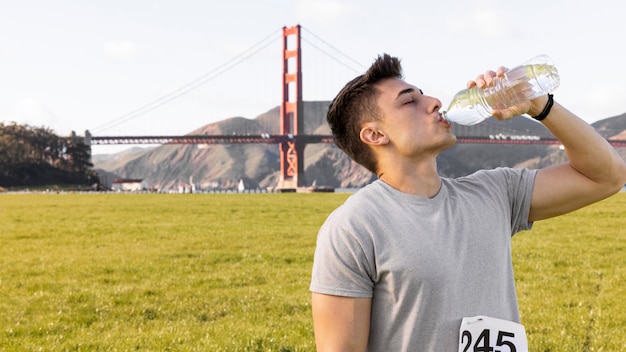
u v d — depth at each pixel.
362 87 2.76
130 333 8.43
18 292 11.65
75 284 12.39
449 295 2.51
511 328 2.54
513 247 16.55
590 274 12.37
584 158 2.78
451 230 2.58
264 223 26.34
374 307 2.62
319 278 2.65
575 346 7.38
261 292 11.13
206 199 51.50
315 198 51.66
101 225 26.00
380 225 2.58
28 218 30.41
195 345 7.68
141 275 13.42
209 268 14.18
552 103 2.76
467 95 3.04
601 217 24.75
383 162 2.75
